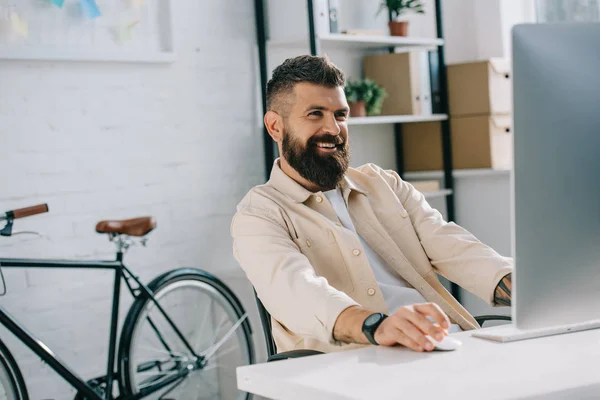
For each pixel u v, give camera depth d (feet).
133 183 10.68
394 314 4.29
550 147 3.57
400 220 6.35
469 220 13.30
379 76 13.09
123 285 10.60
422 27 14.20
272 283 5.34
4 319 8.91
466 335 4.49
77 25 10.09
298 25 11.59
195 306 11.45
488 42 13.84
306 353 4.99
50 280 10.00
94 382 9.75
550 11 13.98
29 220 9.78
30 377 9.85
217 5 11.56
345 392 3.41
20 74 9.71
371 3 13.61
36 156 9.84
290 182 6.03
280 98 6.04
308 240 5.86
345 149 6.05
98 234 10.35
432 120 13.28
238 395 11.30
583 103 3.59
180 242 11.15
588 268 3.64
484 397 3.24
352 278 5.82
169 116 11.04
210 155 11.48
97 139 10.35
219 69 11.59
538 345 4.13
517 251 3.59
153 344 11.00
